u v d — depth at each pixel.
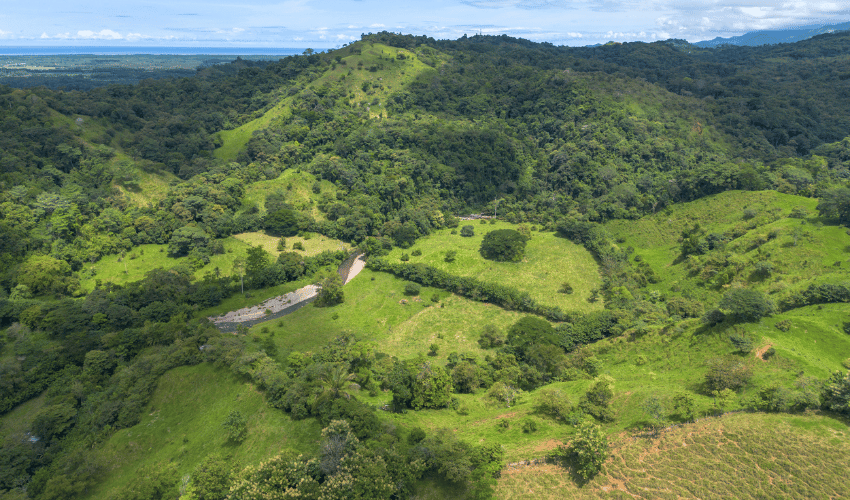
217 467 66.31
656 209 182.25
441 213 190.12
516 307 129.25
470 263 152.12
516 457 69.88
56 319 107.44
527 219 193.38
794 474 60.34
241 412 78.62
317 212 183.75
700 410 72.50
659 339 101.19
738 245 137.38
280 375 83.75
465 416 84.50
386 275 149.50
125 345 102.12
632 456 67.88
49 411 84.94
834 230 128.12
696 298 126.38
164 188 180.88
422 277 142.50
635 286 137.12
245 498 58.69
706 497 60.66
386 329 121.38
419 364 93.94
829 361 82.81
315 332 118.00
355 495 59.59
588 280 142.88
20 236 133.75
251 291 138.00
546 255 154.25
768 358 82.31
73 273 136.62
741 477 61.91
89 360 96.75
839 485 57.75
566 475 66.50
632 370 95.62
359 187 194.88
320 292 135.00
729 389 74.94
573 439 68.19
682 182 180.25
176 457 75.38
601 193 196.50
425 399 86.38
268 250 159.75
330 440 66.69
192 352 93.62
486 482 65.56
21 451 79.56
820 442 63.03
